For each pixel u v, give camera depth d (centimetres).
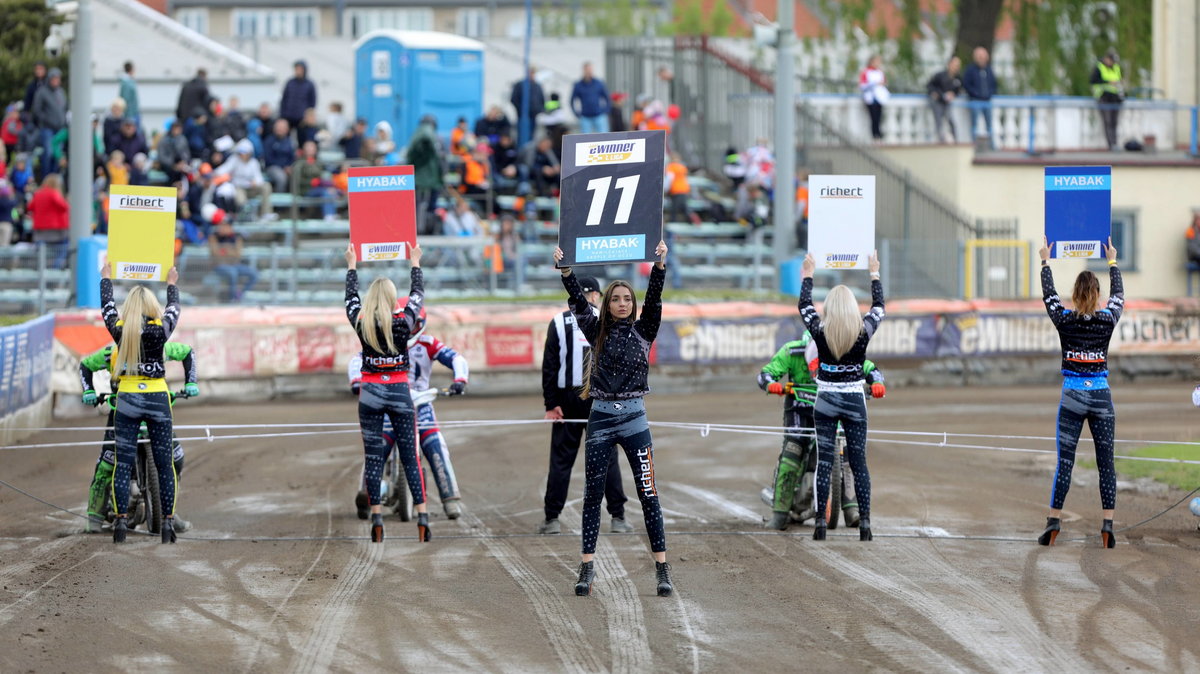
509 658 1306
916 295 4262
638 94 5791
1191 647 1339
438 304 3709
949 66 4975
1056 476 1809
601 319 1513
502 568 1678
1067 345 1798
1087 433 2980
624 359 1503
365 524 1977
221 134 4509
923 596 1534
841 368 1795
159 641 1359
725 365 3788
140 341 1780
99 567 1673
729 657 1308
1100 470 1802
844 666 1279
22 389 2780
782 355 1928
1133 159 5022
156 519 1872
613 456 1914
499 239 4203
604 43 6588
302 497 2203
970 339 3981
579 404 1888
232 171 4284
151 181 4472
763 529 1934
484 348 3612
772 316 3841
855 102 5116
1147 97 5781
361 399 1803
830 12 6794
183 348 1869
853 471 1825
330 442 2803
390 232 1814
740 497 2214
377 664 1288
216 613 1462
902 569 1670
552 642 1359
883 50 6675
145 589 1565
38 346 2922
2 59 5994
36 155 4494
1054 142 5122
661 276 1500
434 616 1454
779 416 3178
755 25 3988
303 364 3491
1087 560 1723
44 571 1648
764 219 4878
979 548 1798
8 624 1409
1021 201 4916
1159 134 5288
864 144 4919
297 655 1315
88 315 3147
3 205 4069
